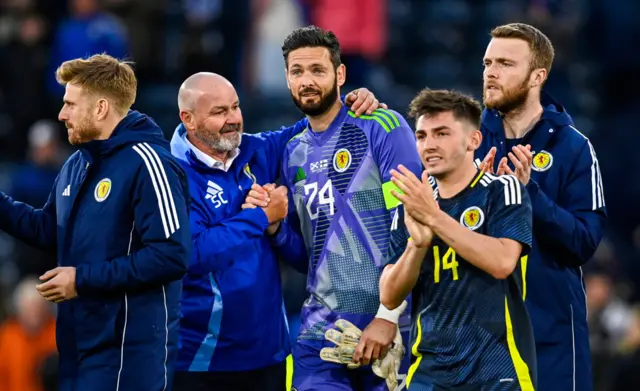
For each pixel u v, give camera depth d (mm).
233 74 49875
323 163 23328
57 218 21375
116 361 20531
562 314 22781
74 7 49969
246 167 23781
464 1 57906
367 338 22406
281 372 23812
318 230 23281
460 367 19703
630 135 55469
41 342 38719
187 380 23172
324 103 23000
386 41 54531
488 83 22750
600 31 57594
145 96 50094
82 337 20719
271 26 49656
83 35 46188
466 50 57344
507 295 19734
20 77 47906
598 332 38344
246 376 23375
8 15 48969
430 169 19969
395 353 22766
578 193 22688
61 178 21516
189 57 46781
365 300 22891
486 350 19609
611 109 57562
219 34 49500
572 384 22828
